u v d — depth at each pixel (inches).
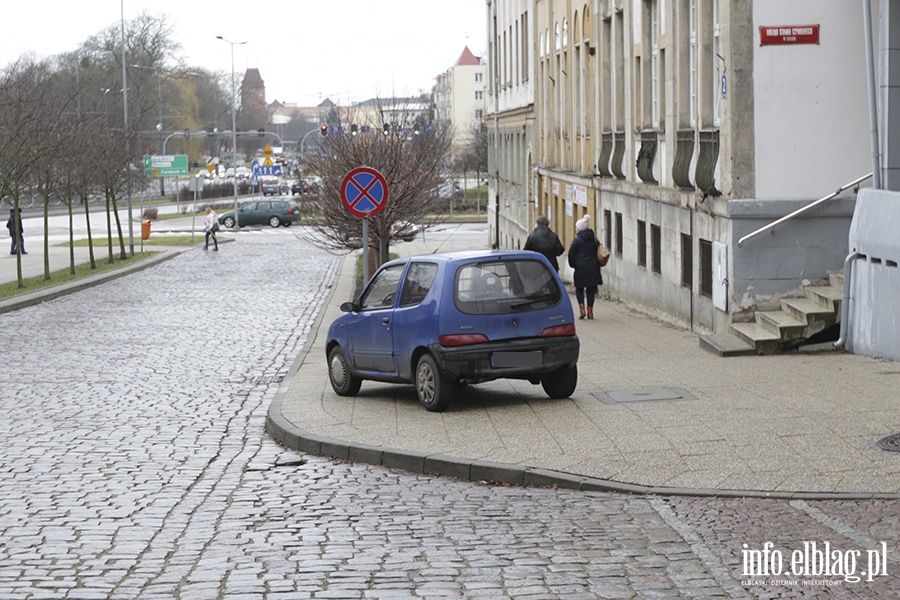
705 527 323.9
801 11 740.7
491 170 2593.5
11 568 297.1
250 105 5866.1
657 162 993.5
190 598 269.1
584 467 398.6
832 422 455.5
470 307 525.0
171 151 4665.4
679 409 501.4
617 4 1176.2
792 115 744.3
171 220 3469.5
